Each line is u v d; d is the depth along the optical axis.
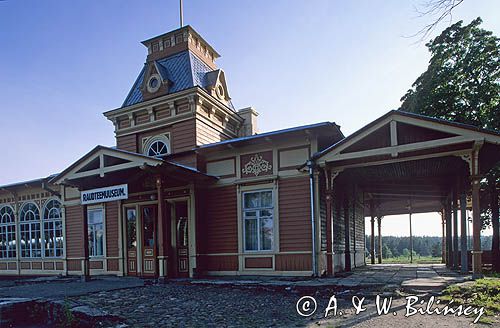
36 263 17.05
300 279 10.26
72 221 15.89
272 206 11.84
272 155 11.99
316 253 10.87
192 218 12.53
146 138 14.70
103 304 7.91
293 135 11.35
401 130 9.60
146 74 15.11
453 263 12.91
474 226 8.83
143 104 14.57
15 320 7.79
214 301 8.18
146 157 10.99
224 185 12.74
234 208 12.47
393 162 9.80
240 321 6.33
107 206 14.73
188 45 15.79
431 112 17.94
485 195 18.80
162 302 8.12
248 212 12.29
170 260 12.81
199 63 16.05
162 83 14.73
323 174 11.60
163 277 11.14
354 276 10.54
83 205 13.12
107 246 14.52
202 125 14.03
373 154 9.45
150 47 16.70
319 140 11.70
